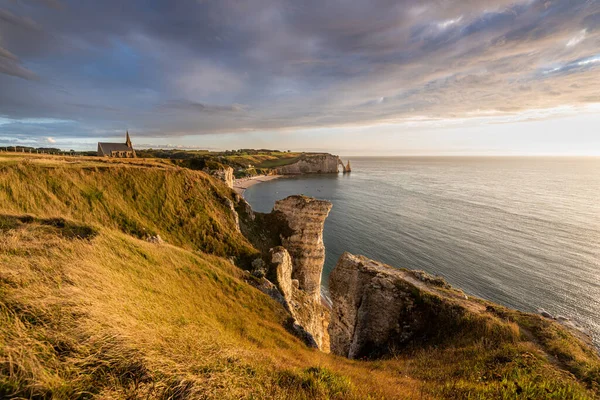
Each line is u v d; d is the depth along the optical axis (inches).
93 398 226.1
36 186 1145.4
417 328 831.7
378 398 366.9
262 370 363.3
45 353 243.6
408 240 3075.8
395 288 911.0
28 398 208.2
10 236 541.0
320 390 340.5
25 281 340.5
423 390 436.8
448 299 840.9
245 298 888.9
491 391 407.2
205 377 294.4
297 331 861.8
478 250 2741.1
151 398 245.0
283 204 2009.1
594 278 2150.6
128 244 762.2
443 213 4271.7
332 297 1167.6
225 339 503.2
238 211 1927.9
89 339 274.7
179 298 626.2
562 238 3063.5
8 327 255.3
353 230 3506.4
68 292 345.4
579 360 527.2
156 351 304.8
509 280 2154.3
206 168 2768.2
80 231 713.6
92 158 1808.6
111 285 456.1
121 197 1392.7
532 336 657.6
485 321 714.8
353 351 933.8
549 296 1934.1
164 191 1578.5
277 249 1546.5
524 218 3939.5
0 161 1178.6
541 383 422.3
